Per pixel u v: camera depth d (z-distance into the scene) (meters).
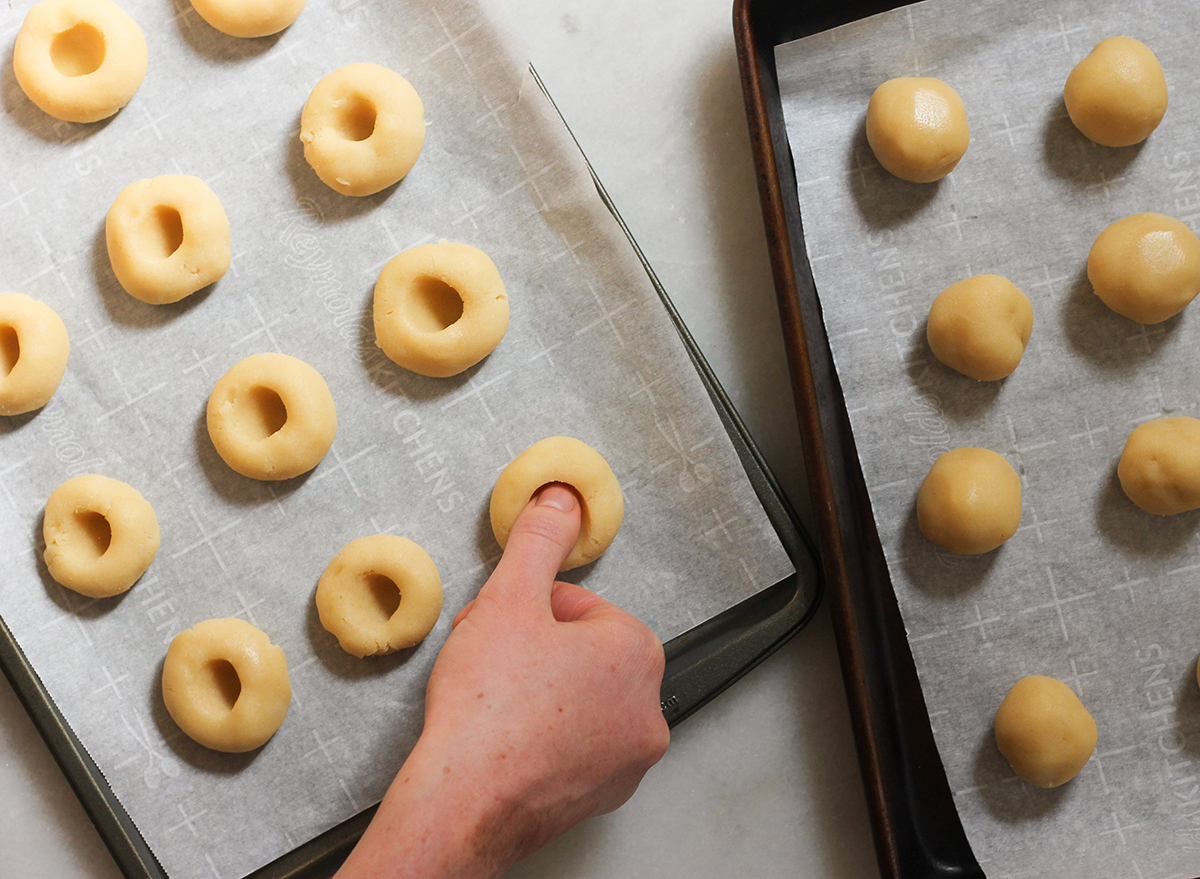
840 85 0.52
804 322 0.50
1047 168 0.52
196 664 0.51
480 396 0.52
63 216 0.53
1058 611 0.51
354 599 0.51
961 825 0.51
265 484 0.52
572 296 0.52
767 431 0.54
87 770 0.51
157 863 0.52
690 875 0.53
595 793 0.46
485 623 0.46
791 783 0.53
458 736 0.44
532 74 0.51
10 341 0.53
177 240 0.53
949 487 0.50
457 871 0.42
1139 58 0.50
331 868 0.51
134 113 0.53
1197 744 0.51
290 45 0.52
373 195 0.52
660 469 0.52
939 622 0.51
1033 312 0.52
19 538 0.52
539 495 0.50
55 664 0.52
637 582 0.52
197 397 0.52
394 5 0.52
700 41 0.55
